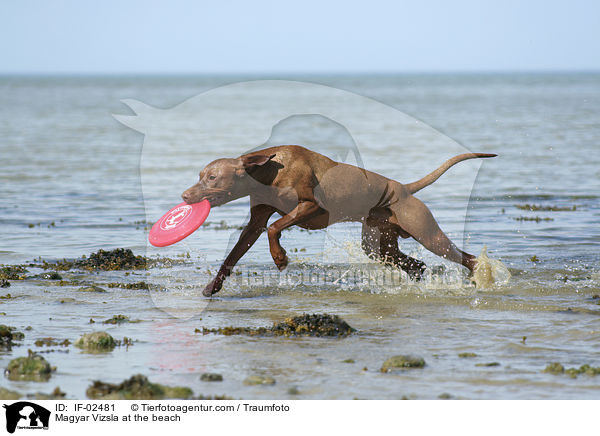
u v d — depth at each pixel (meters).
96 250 13.09
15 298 9.55
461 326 8.24
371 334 7.94
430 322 8.44
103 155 30.61
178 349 7.39
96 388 6.22
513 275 10.93
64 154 30.84
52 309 9.01
